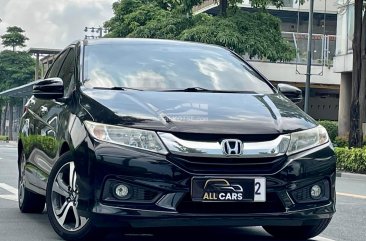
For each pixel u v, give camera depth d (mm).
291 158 5066
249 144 4977
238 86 6148
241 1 29188
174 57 6410
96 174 4980
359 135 18922
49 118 6402
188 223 4887
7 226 6578
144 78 5996
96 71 6059
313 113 43312
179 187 4855
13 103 79812
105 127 5086
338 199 10102
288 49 29344
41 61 68375
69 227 5465
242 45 27719
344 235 6500
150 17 38188
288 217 5031
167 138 4922
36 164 6750
